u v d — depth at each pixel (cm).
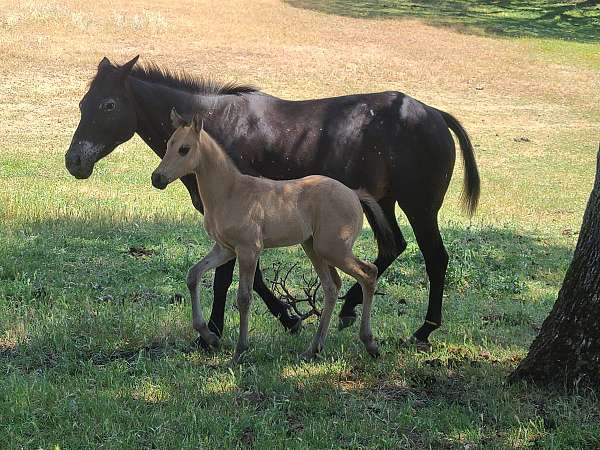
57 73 2481
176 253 1036
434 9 4191
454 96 2708
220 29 3212
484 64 3122
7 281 868
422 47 3291
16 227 1098
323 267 688
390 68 2900
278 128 752
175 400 589
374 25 3634
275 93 2477
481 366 681
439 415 581
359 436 546
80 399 582
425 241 762
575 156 2150
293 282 931
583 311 607
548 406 596
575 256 617
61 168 1670
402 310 866
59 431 539
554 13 4200
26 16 2988
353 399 604
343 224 661
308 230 664
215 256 680
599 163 604
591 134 2402
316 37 3262
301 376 645
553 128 2447
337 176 755
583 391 606
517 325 846
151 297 845
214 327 719
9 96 2262
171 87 770
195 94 766
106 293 848
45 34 2864
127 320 741
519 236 1325
